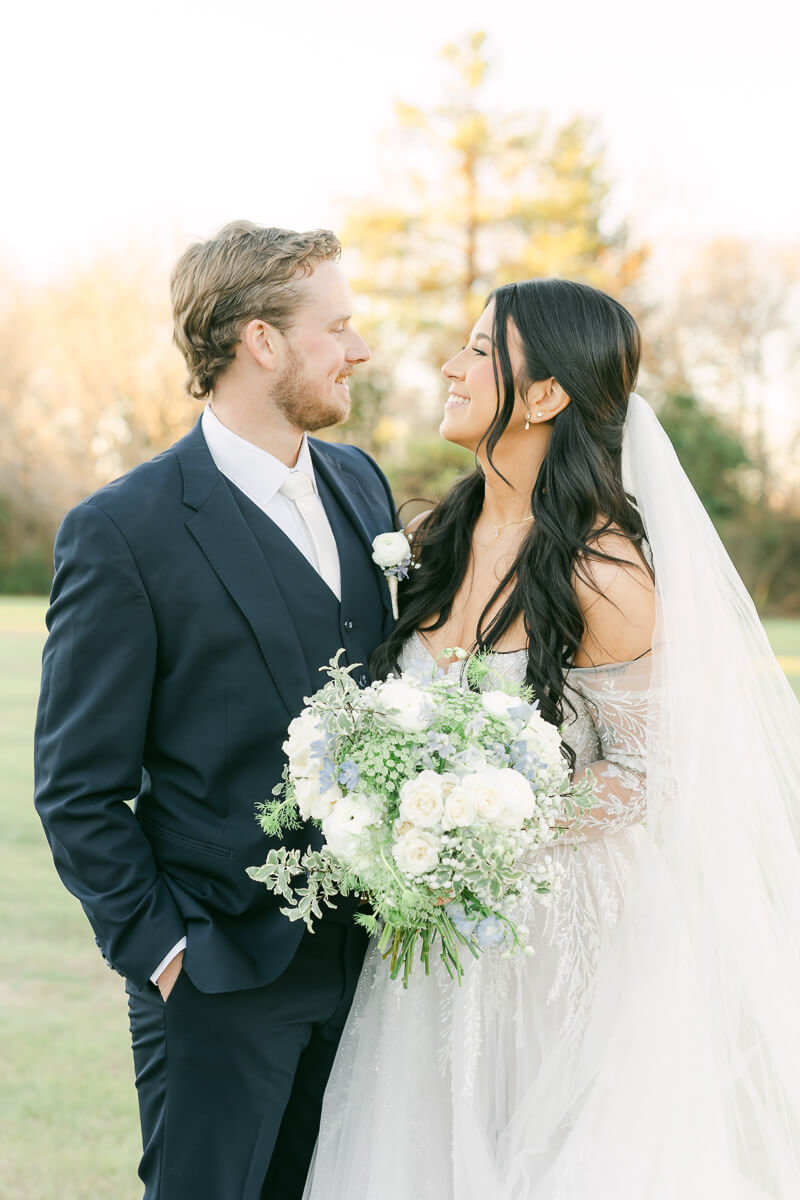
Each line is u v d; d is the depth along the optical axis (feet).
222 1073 7.05
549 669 7.30
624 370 7.83
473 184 71.10
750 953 7.20
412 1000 7.22
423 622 8.10
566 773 6.44
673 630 7.28
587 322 7.70
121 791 7.05
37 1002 13.00
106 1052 11.73
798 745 7.55
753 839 7.35
